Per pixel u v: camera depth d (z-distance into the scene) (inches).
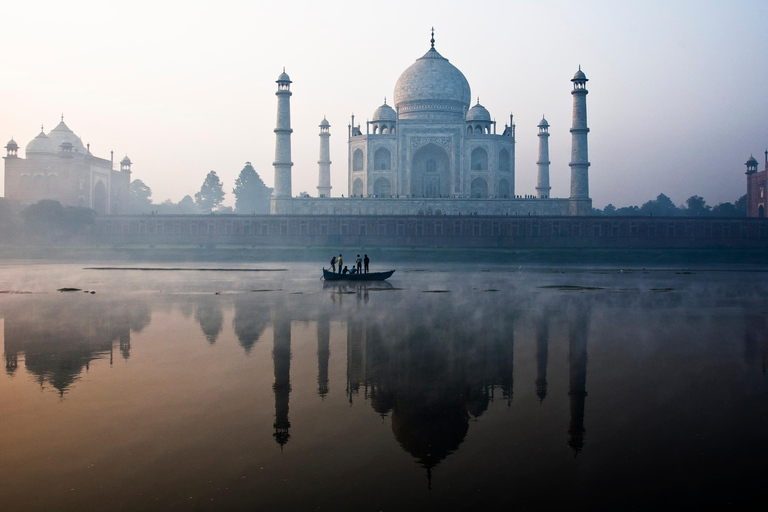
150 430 661.3
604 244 4798.2
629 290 2209.6
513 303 1770.4
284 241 4928.6
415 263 4151.1
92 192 5797.2
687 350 1079.6
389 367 949.2
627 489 521.0
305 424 683.4
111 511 485.4
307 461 579.8
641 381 864.3
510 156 5762.8
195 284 2372.0
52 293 1996.8
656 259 4505.4
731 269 3683.6
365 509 487.5
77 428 665.6
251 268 3454.7
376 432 658.8
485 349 1086.4
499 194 5743.1
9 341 1149.1
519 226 4820.4
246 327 1315.2
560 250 4564.5
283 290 2135.8
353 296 1942.7
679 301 1852.9
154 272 3075.8
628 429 664.4
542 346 1112.8
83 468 562.9
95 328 1300.4
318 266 3705.7
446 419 701.3
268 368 941.2
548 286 2361.0
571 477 543.8
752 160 6181.1
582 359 1005.2
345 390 821.2
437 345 1121.4
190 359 1001.5
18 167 5447.8
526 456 592.1
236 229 4972.9
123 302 1760.6
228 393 804.0
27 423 681.0
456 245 4830.2
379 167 5753.0
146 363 972.6
